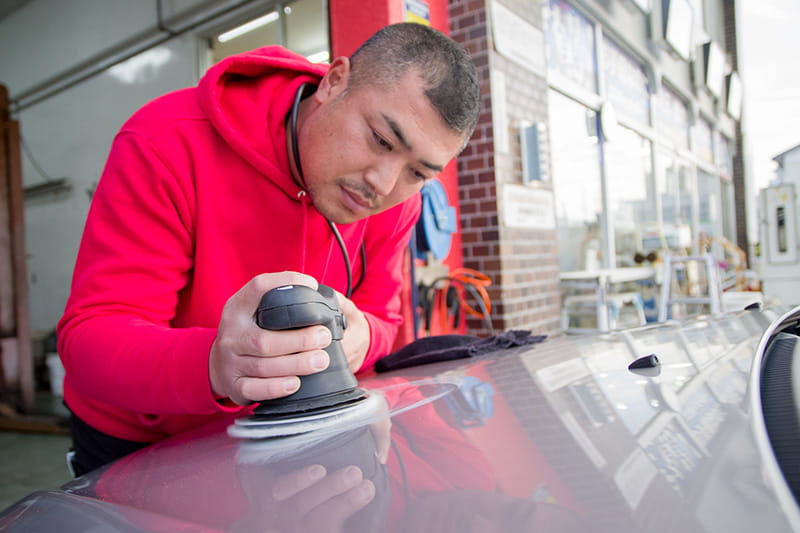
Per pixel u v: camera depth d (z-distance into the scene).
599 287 3.85
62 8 5.64
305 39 4.23
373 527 0.25
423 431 0.39
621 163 5.97
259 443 0.43
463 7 3.17
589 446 0.31
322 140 0.77
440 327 2.86
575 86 4.81
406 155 0.74
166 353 0.58
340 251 1.02
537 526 0.23
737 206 10.66
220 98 0.86
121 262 0.72
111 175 0.76
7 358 4.09
